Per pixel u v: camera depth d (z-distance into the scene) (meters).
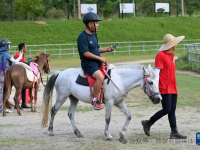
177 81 18.34
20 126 9.68
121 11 53.31
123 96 7.78
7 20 49.78
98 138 8.09
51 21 47.59
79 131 8.35
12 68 11.34
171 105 7.75
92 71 7.70
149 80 7.36
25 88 11.80
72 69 8.60
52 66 28.28
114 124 9.62
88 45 7.75
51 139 8.12
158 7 55.81
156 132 8.54
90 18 7.70
